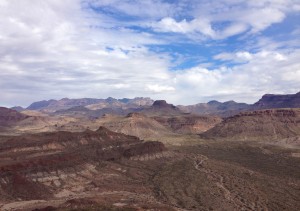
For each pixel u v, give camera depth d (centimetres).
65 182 18925
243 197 16112
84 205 13638
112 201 15062
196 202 15525
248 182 18712
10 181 17312
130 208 13125
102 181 19750
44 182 18325
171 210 13812
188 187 17838
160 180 19600
